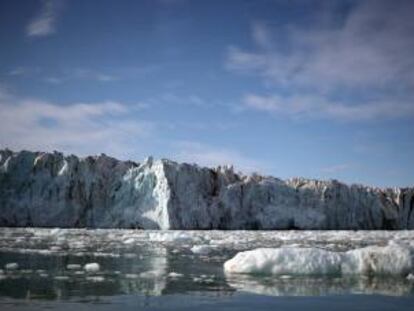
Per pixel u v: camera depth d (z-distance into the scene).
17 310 8.38
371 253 14.22
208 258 19.53
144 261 17.88
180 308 8.83
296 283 12.16
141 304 9.14
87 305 8.94
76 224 60.84
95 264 14.84
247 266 14.24
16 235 37.19
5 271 13.82
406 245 15.03
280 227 69.56
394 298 10.19
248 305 9.23
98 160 65.06
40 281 11.84
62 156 63.75
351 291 11.03
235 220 67.19
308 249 14.65
